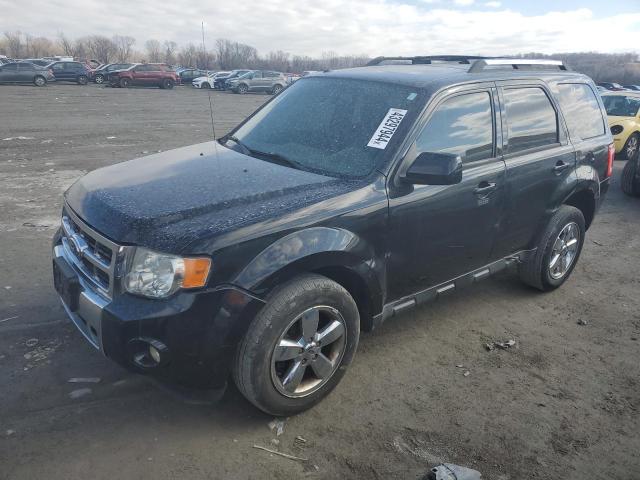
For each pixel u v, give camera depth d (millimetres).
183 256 2582
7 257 5117
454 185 3607
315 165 3479
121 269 2668
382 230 3242
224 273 2641
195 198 2941
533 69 4684
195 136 14078
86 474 2605
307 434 2994
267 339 2799
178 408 3119
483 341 4141
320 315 3096
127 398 3174
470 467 2836
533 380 3666
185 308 2576
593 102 5234
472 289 5113
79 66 38125
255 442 2902
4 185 7891
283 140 3816
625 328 4508
